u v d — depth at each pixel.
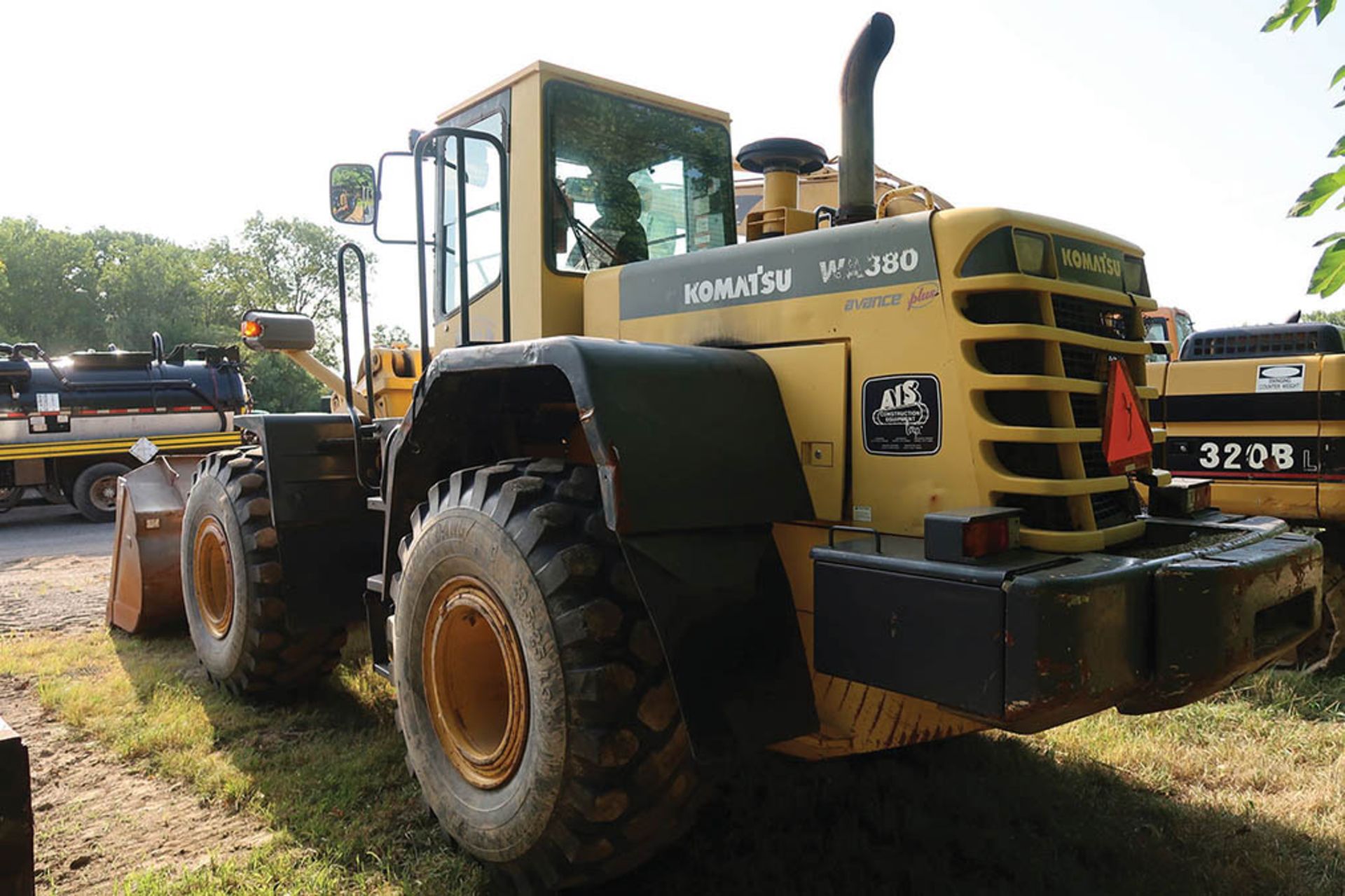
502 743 2.67
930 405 2.42
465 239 3.25
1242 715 3.98
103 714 4.31
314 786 3.45
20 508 14.97
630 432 2.39
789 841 2.96
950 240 2.38
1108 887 2.70
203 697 4.51
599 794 2.35
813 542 2.65
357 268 4.46
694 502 2.42
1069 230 2.55
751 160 3.45
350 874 2.85
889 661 2.22
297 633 4.16
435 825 3.14
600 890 2.71
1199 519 2.76
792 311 2.74
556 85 3.52
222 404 13.67
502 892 2.73
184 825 3.21
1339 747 3.66
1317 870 2.80
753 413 2.64
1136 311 2.80
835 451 2.60
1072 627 1.97
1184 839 2.96
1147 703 2.28
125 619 5.69
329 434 4.35
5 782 1.73
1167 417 5.01
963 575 2.07
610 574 2.46
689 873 2.80
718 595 2.43
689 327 3.06
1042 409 2.37
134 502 5.57
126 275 58.97
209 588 4.76
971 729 2.37
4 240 58.38
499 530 2.60
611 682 2.35
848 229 2.61
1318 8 1.43
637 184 3.78
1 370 12.23
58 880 2.86
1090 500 2.44
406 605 3.03
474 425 3.27
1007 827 3.05
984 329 2.32
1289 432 4.59
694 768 2.45
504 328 3.33
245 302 59.06
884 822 3.02
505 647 2.63
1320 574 2.54
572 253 3.55
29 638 5.74
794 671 2.52
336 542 4.30
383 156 4.02
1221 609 2.15
